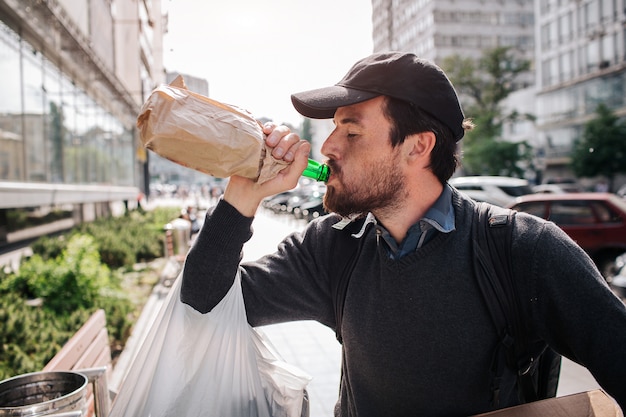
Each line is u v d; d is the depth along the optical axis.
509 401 1.31
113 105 25.23
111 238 10.14
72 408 1.60
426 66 1.28
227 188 1.34
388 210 1.32
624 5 38.66
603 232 8.30
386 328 1.32
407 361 1.29
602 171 35.16
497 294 1.24
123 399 1.35
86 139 19.08
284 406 1.54
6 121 10.52
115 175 26.50
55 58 14.04
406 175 1.30
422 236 1.31
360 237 1.44
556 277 1.17
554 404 1.21
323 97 1.24
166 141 1.17
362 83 1.25
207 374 1.35
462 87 46.69
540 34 49.16
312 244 1.55
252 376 1.41
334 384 4.56
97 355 3.14
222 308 1.36
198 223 14.30
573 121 44.41
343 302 1.43
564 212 8.71
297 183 1.31
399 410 1.33
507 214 1.31
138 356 1.38
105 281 5.92
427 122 1.27
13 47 10.86
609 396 1.23
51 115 14.04
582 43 43.38
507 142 42.56
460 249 1.28
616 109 39.59
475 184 14.52
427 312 1.27
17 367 3.19
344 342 1.44
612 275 8.14
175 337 1.37
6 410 1.51
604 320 1.13
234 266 1.34
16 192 10.64
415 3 76.50
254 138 1.20
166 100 1.17
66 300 5.49
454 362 1.26
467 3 71.00
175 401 1.34
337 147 1.30
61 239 9.06
